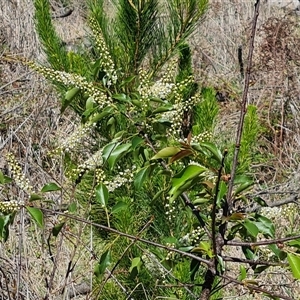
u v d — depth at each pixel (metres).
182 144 1.79
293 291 3.44
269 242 1.86
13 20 6.27
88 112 2.32
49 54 3.71
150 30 3.70
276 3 8.14
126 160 3.14
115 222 3.14
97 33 2.59
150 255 2.87
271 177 5.12
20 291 2.97
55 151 2.58
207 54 7.10
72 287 3.24
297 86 5.91
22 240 3.16
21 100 5.16
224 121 5.70
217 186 1.76
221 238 1.96
